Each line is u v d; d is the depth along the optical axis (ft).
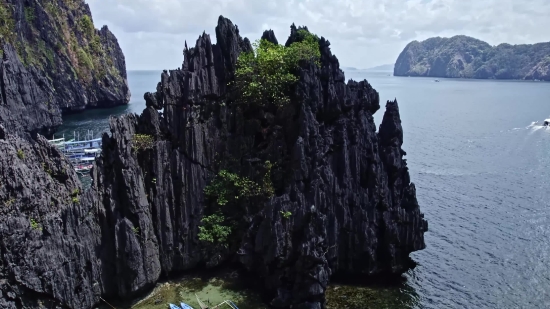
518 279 198.70
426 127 600.80
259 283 184.34
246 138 199.00
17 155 156.66
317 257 163.63
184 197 186.29
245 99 196.85
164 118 187.73
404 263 192.65
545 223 260.01
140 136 181.78
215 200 194.29
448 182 342.03
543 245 231.50
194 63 191.83
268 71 195.42
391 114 201.57
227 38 200.54
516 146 469.57
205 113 194.39
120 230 165.68
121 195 173.99
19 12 609.42
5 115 264.31
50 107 469.57
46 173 163.73
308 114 186.80
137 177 175.32
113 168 174.50
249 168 194.90
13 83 372.17
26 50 619.67
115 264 168.14
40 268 149.59
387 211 191.11
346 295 181.47
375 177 192.75
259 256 181.57
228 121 199.21
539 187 327.47
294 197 177.17
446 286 191.72
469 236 242.99
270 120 198.59
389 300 178.70
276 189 193.47
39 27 650.02
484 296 184.85
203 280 187.21
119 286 168.45
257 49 203.51
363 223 186.19
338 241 188.14
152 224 179.93
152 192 181.98
